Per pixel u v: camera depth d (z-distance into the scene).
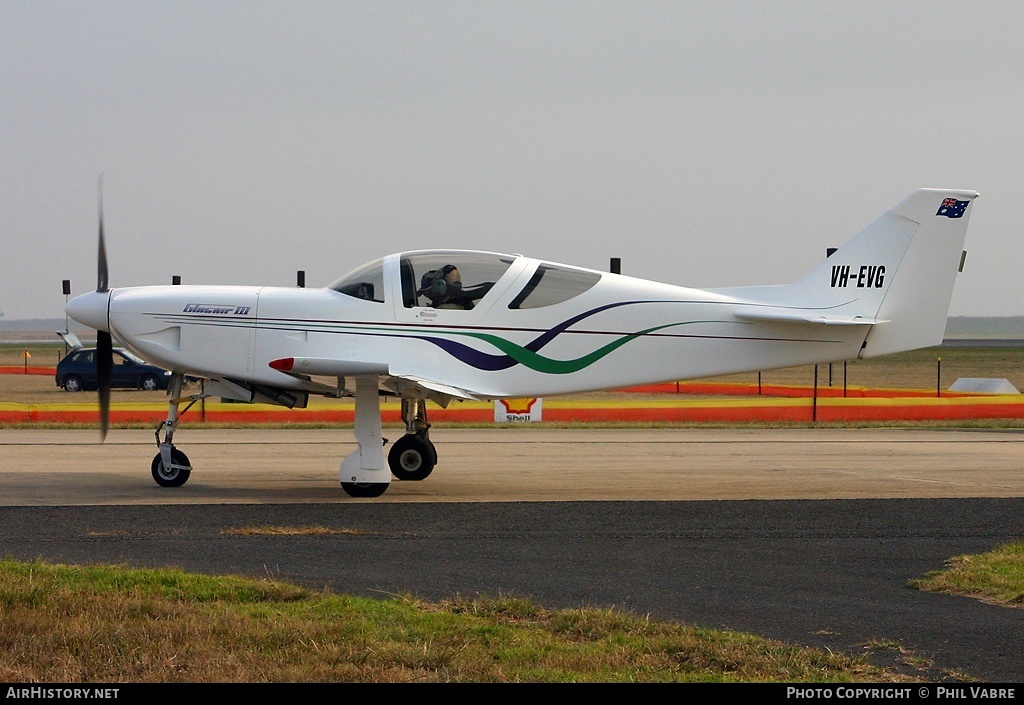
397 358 41.19
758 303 43.47
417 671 18.42
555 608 23.41
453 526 33.16
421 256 41.97
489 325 41.59
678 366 42.59
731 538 31.72
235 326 41.22
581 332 42.06
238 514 34.59
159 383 115.69
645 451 56.22
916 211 43.19
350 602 22.91
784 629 21.98
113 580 23.89
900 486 43.22
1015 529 33.38
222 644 19.53
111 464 47.78
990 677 18.77
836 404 78.94
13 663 18.30
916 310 43.31
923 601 24.48
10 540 29.67
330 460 50.44
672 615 23.05
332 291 41.88
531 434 65.94
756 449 57.59
